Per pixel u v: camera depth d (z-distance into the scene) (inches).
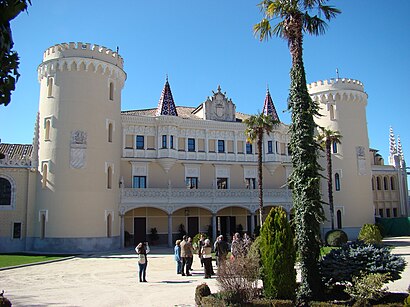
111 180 1638.8
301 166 635.5
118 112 1727.4
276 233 553.3
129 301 606.5
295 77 668.7
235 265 528.7
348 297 573.0
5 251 1534.2
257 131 1544.0
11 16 166.6
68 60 1590.8
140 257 804.6
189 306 567.2
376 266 555.8
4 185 1574.8
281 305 512.1
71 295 659.4
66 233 1501.0
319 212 617.9
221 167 2033.7
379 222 2274.9
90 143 1578.5
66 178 1533.0
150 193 1738.4
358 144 2069.4
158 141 1889.8
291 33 695.1
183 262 890.1
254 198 1935.3
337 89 2063.2
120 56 1743.4
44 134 1593.3
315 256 600.4
